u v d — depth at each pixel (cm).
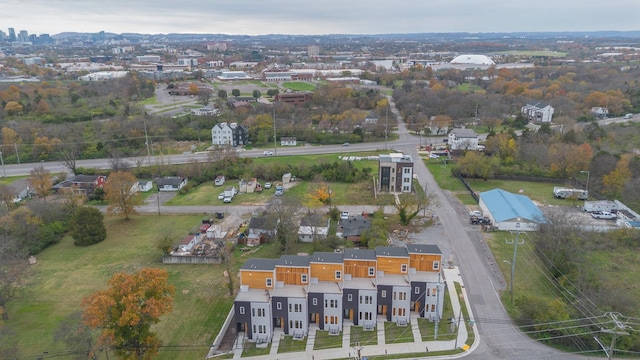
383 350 6141
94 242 9625
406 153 16250
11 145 15675
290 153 16450
